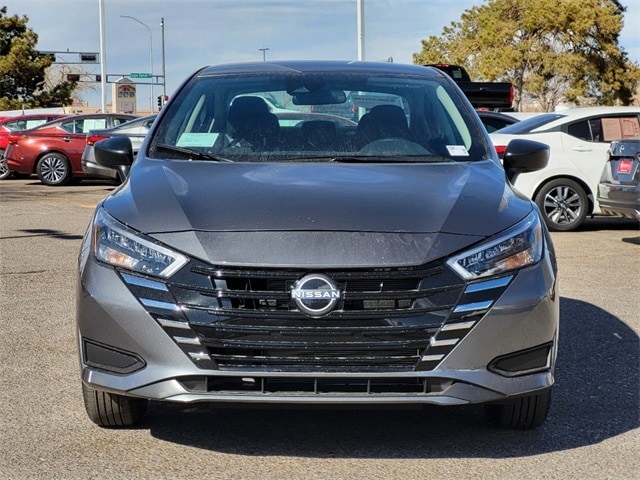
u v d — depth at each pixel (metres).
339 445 3.96
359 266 3.41
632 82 47.81
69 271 8.39
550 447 3.96
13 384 4.88
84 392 3.97
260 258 3.43
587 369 5.25
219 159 4.36
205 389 3.49
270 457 3.81
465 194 3.88
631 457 3.85
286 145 4.45
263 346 3.43
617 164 10.41
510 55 46.34
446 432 4.14
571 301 7.18
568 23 46.41
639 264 8.95
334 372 3.43
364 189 3.88
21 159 19.31
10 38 48.44
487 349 3.52
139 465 3.72
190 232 3.56
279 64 5.31
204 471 3.66
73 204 15.02
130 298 3.53
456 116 4.80
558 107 12.98
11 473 3.63
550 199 11.56
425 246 3.50
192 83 5.06
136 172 4.23
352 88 4.91
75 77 50.69
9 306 6.87
